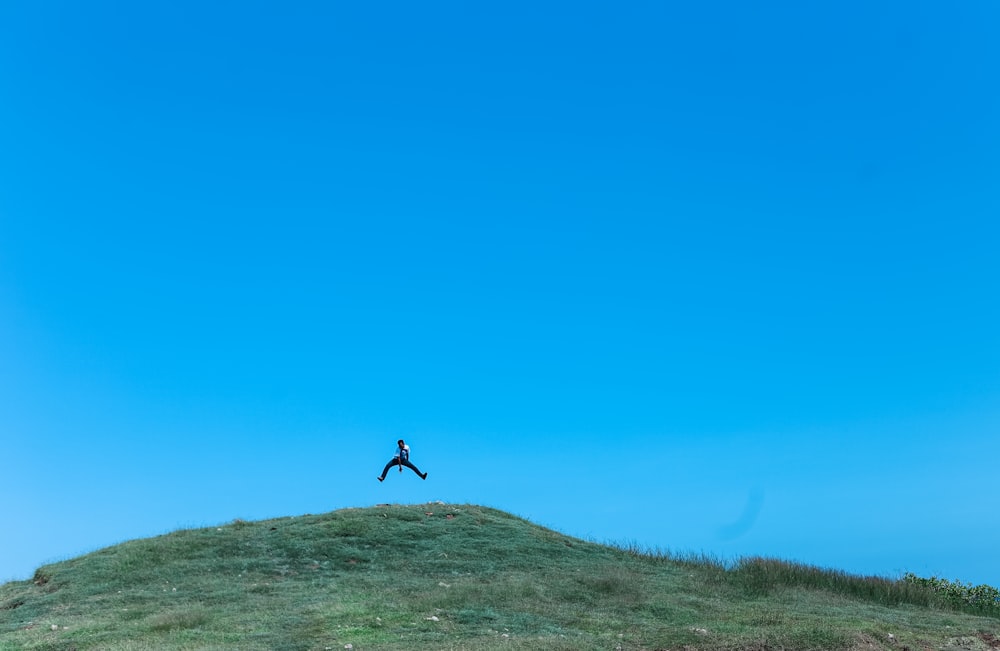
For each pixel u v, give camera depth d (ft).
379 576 67.31
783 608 58.95
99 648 43.65
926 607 68.33
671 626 49.83
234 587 63.05
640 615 53.93
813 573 74.33
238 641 43.65
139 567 70.74
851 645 44.27
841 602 64.90
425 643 42.63
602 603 57.06
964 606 70.28
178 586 64.59
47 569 73.87
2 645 46.93
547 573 68.18
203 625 48.47
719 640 44.65
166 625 48.39
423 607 51.55
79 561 74.38
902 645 46.11
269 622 48.21
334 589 60.39
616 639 45.21
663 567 77.05
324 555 74.90
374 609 51.01
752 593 65.46
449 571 70.85
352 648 41.45
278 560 73.00
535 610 52.85
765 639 44.52
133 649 42.16
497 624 48.32
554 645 42.37
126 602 60.03
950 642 48.80
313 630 45.88
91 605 60.08
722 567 76.02
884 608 64.03
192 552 75.46
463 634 45.50
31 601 63.98
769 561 76.79
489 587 59.06
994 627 55.72
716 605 58.08
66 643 46.09
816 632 45.57
